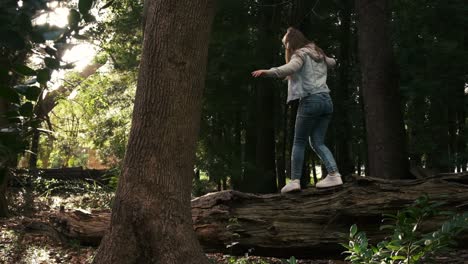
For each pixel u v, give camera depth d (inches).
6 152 81.6
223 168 638.5
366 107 462.0
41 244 327.0
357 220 273.0
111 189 578.6
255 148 736.3
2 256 292.8
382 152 448.1
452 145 795.4
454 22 601.0
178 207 188.2
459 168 673.0
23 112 84.7
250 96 680.4
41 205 537.0
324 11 741.3
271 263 289.4
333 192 276.7
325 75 265.1
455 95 611.5
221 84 633.6
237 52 617.3
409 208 199.0
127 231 185.8
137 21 773.3
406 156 454.0
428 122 688.4
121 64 829.2
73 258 292.2
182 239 187.0
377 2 458.0
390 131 448.8
